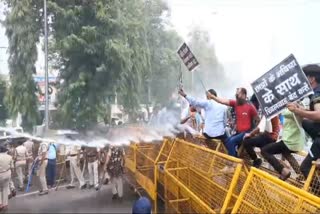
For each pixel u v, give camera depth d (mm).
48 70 7422
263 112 3533
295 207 2332
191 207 4254
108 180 6746
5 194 6043
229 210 3133
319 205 2123
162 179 5703
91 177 7020
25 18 7305
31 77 7445
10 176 6543
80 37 7125
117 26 7645
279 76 3438
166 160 6035
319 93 3381
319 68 3486
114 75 7434
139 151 7238
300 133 3824
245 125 4969
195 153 4688
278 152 3943
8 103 7555
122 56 7422
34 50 7434
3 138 7652
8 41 7504
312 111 3174
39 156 7336
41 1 7297
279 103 3438
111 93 7422
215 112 5469
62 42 7031
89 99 7223
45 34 7164
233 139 4988
